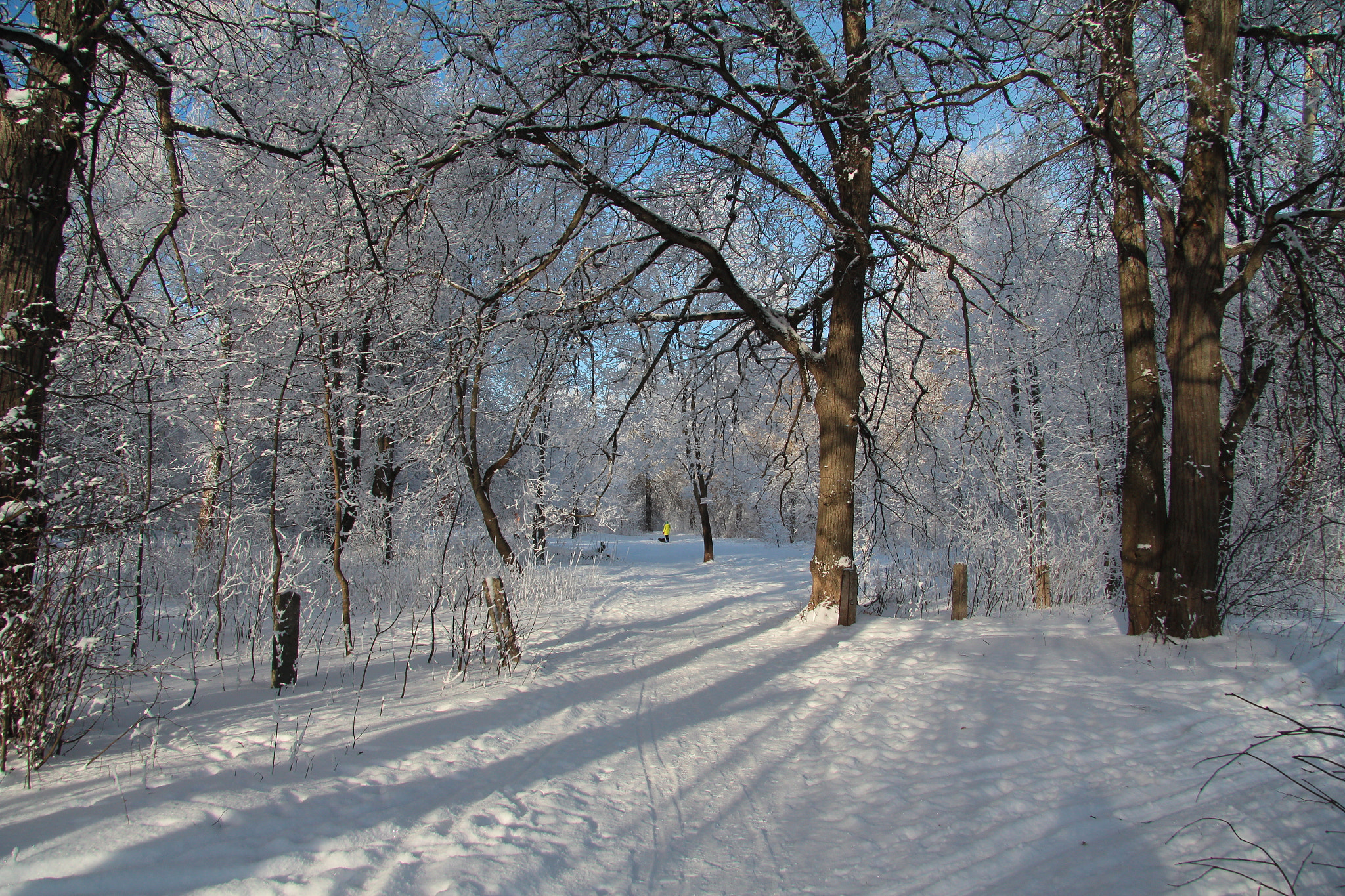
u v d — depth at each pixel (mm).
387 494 15547
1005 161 12719
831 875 3076
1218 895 2646
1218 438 6984
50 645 3809
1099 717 4805
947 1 7820
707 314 10109
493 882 2861
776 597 13234
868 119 8023
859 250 9047
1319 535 8359
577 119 8492
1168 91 8328
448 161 7703
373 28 7680
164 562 9453
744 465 28406
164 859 2762
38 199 4383
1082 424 13789
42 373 4406
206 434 9500
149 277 9695
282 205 8469
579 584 14312
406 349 10750
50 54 4457
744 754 4645
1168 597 6938
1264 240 6941
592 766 4289
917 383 10445
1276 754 4074
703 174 10141
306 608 9250
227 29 6004
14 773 3598
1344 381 8227
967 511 12500
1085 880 2836
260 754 3930
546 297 10938
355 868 2850
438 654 6922
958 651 7125
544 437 17453
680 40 8062
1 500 4020
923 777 4090
